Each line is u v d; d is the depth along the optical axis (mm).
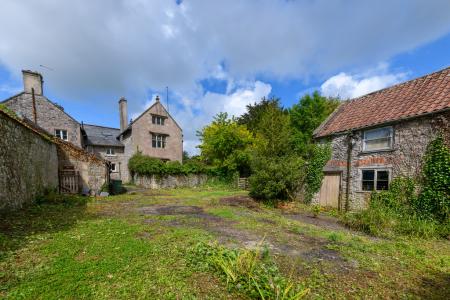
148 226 6965
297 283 3943
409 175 9133
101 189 16328
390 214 8711
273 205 13016
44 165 11859
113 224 7043
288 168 13281
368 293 3811
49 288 3312
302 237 6785
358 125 11414
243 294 3455
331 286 3967
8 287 3289
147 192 19047
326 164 12945
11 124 8102
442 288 4074
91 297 3186
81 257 4430
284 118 15062
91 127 31062
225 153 25359
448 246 6512
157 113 28875
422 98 9555
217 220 8477
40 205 9750
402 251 5891
